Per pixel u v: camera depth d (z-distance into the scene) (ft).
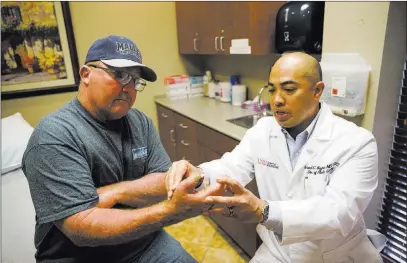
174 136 8.88
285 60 3.26
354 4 4.37
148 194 3.43
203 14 8.07
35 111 8.18
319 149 3.54
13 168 6.12
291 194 3.77
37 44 7.77
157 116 10.16
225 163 4.17
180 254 3.83
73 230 2.67
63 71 8.28
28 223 4.80
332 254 3.65
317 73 3.26
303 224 3.05
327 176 3.49
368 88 4.44
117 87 3.04
